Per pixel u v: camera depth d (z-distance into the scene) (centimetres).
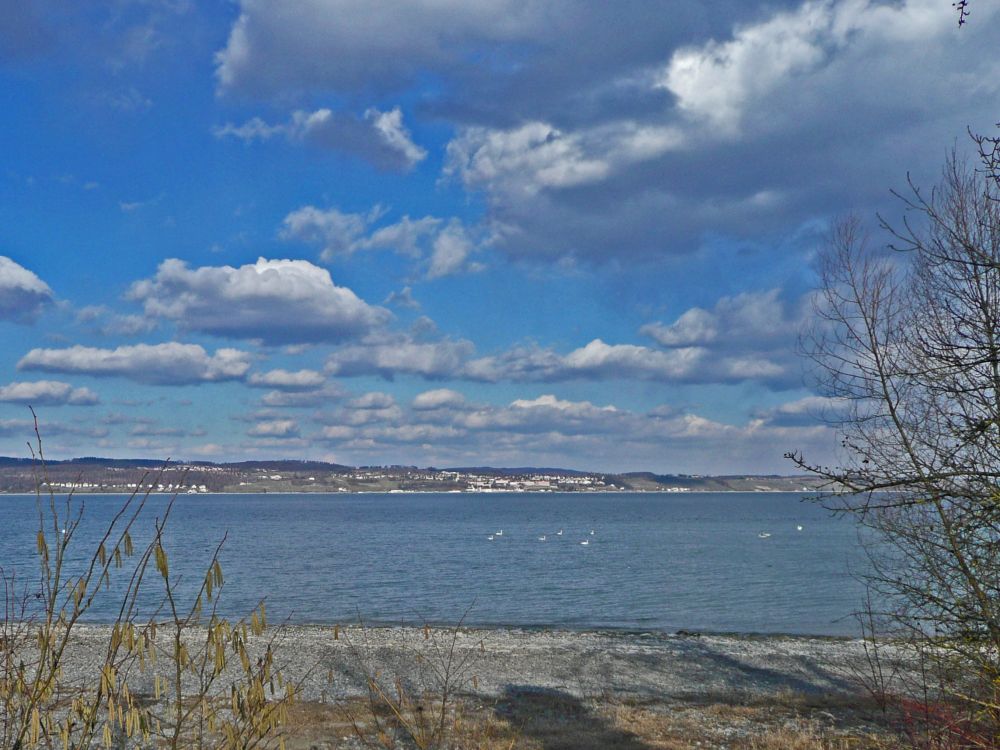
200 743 421
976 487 695
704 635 3338
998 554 698
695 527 13525
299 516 18400
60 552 375
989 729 724
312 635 2959
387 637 3023
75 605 377
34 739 357
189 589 4594
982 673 721
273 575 5866
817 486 767
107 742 385
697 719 1884
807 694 2216
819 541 9806
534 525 14275
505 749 1449
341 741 1466
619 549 8656
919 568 777
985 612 696
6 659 376
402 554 7962
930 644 752
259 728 417
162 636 1931
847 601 4597
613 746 1609
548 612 4284
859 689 2241
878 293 820
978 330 704
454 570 6425
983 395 703
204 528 12681
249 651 2341
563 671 2484
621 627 3762
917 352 768
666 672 2517
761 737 1691
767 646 3017
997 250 709
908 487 711
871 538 825
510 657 2656
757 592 5044
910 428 768
